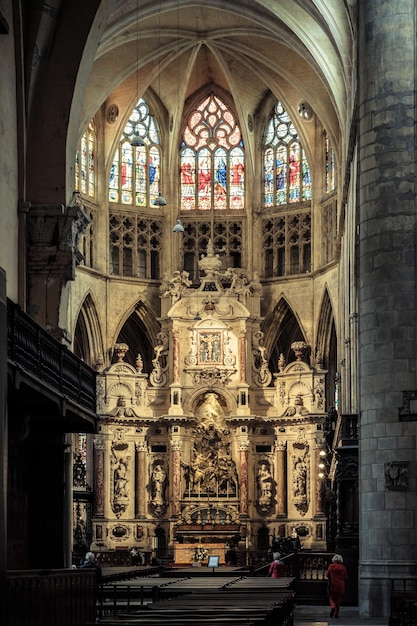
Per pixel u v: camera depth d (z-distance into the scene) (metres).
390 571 32.94
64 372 32.00
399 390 33.50
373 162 34.78
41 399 29.72
